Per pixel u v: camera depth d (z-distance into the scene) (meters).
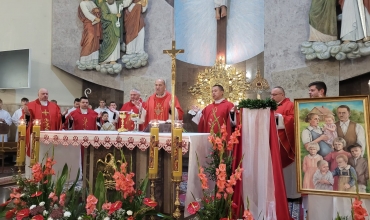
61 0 10.73
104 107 9.96
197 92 10.30
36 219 3.11
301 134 3.41
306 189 3.31
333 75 8.49
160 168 4.20
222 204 3.27
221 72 10.04
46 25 10.68
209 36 10.77
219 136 3.90
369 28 7.92
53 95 10.64
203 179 3.26
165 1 10.47
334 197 3.40
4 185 6.31
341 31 8.23
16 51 9.91
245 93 9.87
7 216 3.44
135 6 10.38
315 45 8.48
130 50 10.38
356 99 3.21
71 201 3.42
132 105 7.89
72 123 7.26
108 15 10.45
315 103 3.38
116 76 10.59
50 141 4.59
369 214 3.20
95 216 3.08
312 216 3.60
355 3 8.08
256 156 3.73
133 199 3.29
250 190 3.71
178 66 10.73
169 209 4.17
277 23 9.30
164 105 5.68
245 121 3.79
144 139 3.95
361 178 3.11
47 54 10.63
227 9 10.71
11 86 9.88
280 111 5.12
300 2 9.05
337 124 3.26
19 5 10.55
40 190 3.56
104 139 4.22
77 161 6.05
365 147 3.12
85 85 11.14
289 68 9.05
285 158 4.66
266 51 9.40
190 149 3.78
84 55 10.52
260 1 10.35
